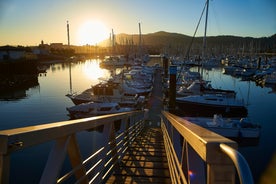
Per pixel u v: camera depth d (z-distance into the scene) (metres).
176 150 3.82
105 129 4.11
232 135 17.41
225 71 71.25
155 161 5.62
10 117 25.16
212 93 28.11
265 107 29.25
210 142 1.19
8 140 1.33
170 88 19.09
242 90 43.00
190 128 1.81
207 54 99.00
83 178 2.62
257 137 17.27
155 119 20.36
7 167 1.34
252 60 88.31
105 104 21.42
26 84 49.31
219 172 1.18
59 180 2.00
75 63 117.12
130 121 8.93
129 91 29.31
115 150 4.94
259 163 14.45
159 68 63.31
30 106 29.89
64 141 2.09
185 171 2.24
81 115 21.34
